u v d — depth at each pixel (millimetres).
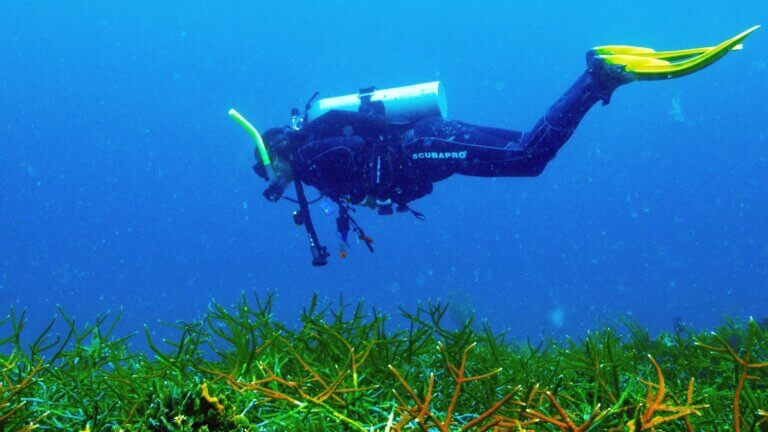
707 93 112438
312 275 90125
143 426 1628
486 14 113875
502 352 2959
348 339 2674
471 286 96938
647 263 101438
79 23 111312
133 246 119750
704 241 111688
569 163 118875
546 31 113812
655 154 117000
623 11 107250
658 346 3346
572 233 116875
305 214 5277
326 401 1915
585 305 62125
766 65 106188
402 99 5270
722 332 3285
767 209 112125
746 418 2012
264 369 2182
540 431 1835
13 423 1832
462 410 2148
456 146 4824
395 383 2287
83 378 2230
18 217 117812
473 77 119562
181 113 121125
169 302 97625
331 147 5090
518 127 120812
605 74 4043
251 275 112438
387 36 117875
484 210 118625
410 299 81875
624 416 1784
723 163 114438
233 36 116875
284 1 113312
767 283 65062
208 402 1629
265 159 5090
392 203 5316
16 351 2324
